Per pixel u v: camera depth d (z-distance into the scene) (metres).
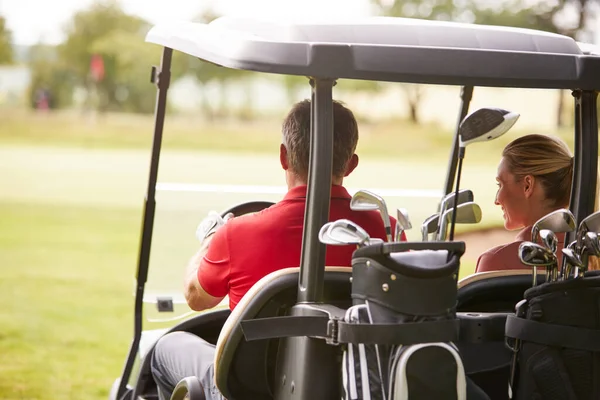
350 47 5.52
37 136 94.88
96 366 16.88
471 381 6.12
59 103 123.69
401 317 5.37
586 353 5.71
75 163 72.38
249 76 117.75
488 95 60.69
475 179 40.38
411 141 88.31
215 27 6.77
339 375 5.67
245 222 6.59
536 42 6.32
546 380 5.80
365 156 75.50
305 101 6.71
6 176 62.88
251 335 5.64
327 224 5.50
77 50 125.38
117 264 31.30
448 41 6.06
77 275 28.77
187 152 80.50
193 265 7.17
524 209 7.50
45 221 42.91
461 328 5.93
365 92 103.94
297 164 6.63
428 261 5.42
